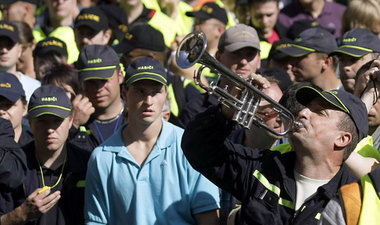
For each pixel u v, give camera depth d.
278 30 29.02
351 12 25.52
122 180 16.92
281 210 13.85
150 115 17.12
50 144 18.22
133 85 17.39
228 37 21.72
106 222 17.11
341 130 13.73
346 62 20.50
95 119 20.14
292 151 14.40
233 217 14.96
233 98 13.87
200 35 13.42
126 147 17.23
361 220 11.45
